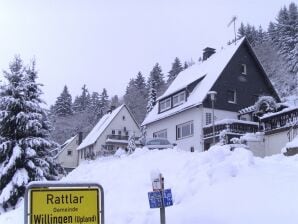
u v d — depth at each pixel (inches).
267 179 394.9
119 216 393.4
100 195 231.5
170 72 4510.3
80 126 4269.2
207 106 1491.1
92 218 228.5
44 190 222.5
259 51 3346.5
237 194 361.1
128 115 2701.8
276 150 1121.4
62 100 4549.7
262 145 1165.7
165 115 1664.6
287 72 2859.3
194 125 1508.4
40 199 221.6
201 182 417.4
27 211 218.2
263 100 1382.9
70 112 4552.2
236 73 1585.9
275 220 293.9
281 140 1107.3
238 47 1610.5
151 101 3353.8
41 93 924.6
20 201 788.0
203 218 327.0
